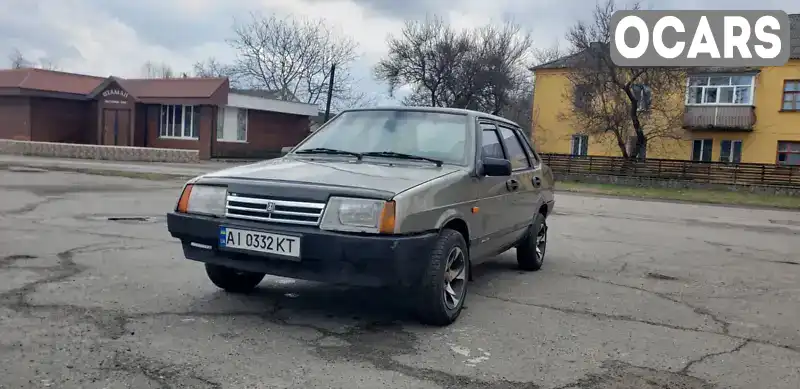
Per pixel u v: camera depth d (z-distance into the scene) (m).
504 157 5.83
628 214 15.10
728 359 3.98
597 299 5.49
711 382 3.56
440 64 43.94
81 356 3.44
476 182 4.91
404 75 44.94
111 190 13.58
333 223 3.92
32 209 9.65
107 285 5.05
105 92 31.86
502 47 44.78
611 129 32.22
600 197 22.12
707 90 33.06
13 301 4.43
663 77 31.28
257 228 4.01
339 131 5.44
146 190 14.02
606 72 31.81
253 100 33.03
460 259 4.54
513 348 3.98
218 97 30.69
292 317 4.41
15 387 3.00
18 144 28.16
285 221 4.00
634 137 33.84
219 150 31.86
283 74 51.31
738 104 32.12
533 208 6.52
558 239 9.59
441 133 5.21
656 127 32.59
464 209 4.66
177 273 5.62
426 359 3.69
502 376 3.48
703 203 21.64
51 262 5.81
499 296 5.45
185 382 3.17
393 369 3.50
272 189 4.09
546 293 5.65
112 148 27.45
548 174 7.19
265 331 4.06
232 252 4.14
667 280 6.59
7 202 10.38
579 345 4.12
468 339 4.12
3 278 5.09
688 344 4.27
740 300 5.76
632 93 31.94
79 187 13.84
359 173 4.39
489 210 5.18
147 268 5.77
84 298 4.61
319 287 5.33
